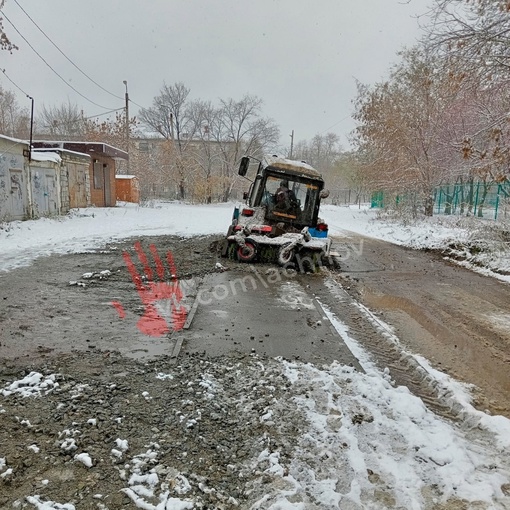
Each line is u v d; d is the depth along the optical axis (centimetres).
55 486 251
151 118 5019
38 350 455
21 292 685
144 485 257
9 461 269
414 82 2141
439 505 256
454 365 477
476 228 1314
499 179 1052
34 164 1617
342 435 317
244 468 280
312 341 523
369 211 3447
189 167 4862
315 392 381
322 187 1072
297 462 287
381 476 278
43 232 1371
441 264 1162
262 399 365
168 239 1394
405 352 500
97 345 477
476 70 991
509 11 861
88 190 2409
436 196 2439
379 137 2344
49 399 349
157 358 448
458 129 1706
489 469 292
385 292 818
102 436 301
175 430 315
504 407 387
